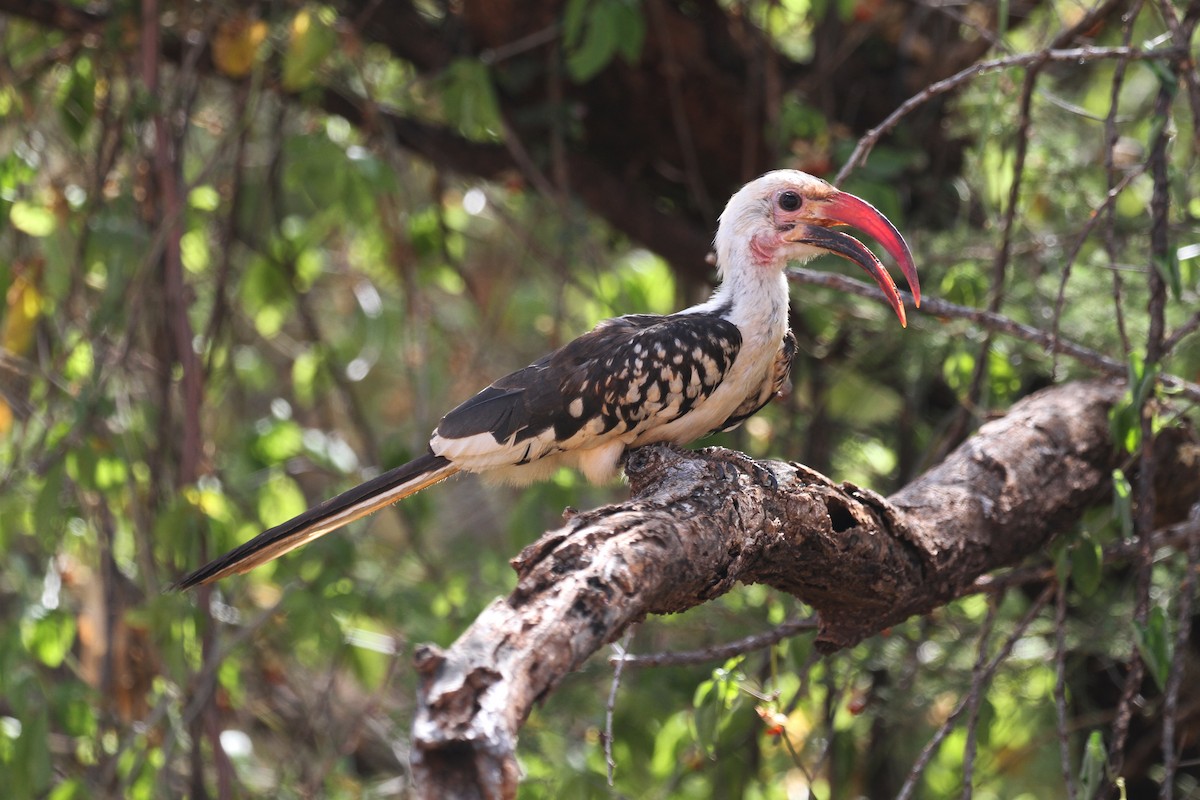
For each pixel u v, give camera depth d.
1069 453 7.87
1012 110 9.12
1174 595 9.00
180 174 10.58
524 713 4.09
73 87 10.74
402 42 11.14
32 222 10.69
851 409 12.20
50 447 10.23
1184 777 10.30
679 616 10.41
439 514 15.82
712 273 11.61
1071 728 10.02
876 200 9.72
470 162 11.46
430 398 13.54
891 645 9.69
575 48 10.59
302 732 11.04
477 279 14.81
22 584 10.52
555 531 5.18
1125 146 11.73
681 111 10.62
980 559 7.26
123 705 10.75
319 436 11.73
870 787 11.23
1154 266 6.82
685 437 7.54
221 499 9.88
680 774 9.45
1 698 12.43
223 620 10.77
